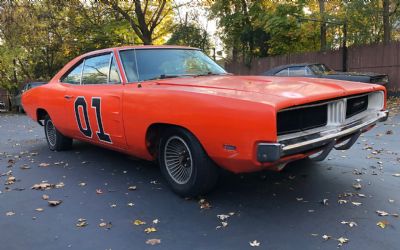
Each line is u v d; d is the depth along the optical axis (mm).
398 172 4980
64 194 4555
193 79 4508
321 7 20391
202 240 3303
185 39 25484
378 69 17219
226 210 3889
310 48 23031
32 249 3262
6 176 5422
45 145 7664
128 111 4480
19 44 26094
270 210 3855
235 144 3434
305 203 4004
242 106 3385
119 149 4977
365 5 16844
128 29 24578
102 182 4941
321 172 5004
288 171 5051
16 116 19156
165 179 4449
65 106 5762
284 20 20047
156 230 3518
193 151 3887
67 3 24172
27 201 4379
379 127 8812
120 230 3549
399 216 3641
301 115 3588
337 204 3955
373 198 4090
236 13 22906
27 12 24109
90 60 5531
